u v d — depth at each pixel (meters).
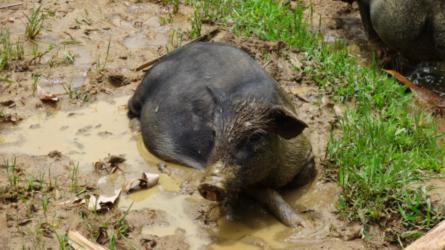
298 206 10.09
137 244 9.20
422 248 8.39
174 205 9.98
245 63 10.73
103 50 13.92
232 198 9.70
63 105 12.24
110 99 12.50
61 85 12.76
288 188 10.42
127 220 9.59
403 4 13.23
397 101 12.62
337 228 9.62
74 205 9.79
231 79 10.48
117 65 13.45
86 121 11.88
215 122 9.62
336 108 12.41
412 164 10.66
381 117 12.14
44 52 13.59
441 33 13.06
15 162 10.66
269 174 9.92
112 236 9.13
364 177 10.19
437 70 13.88
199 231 9.52
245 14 15.32
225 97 9.84
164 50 14.05
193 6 15.74
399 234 9.52
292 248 9.27
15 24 14.57
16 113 11.95
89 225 9.41
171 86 11.22
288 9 16.20
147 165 10.80
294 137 9.68
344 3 16.86
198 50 11.49
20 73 13.01
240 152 9.34
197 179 10.43
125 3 15.66
